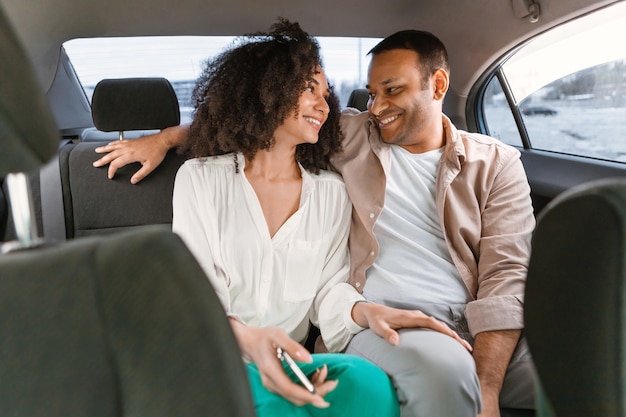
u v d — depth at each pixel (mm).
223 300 1608
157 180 2018
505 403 1587
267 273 1649
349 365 1349
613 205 710
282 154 1737
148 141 1999
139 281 623
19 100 604
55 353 613
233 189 1694
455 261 1780
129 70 3109
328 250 1776
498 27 2637
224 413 630
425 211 1850
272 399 1279
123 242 633
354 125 1944
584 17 2350
